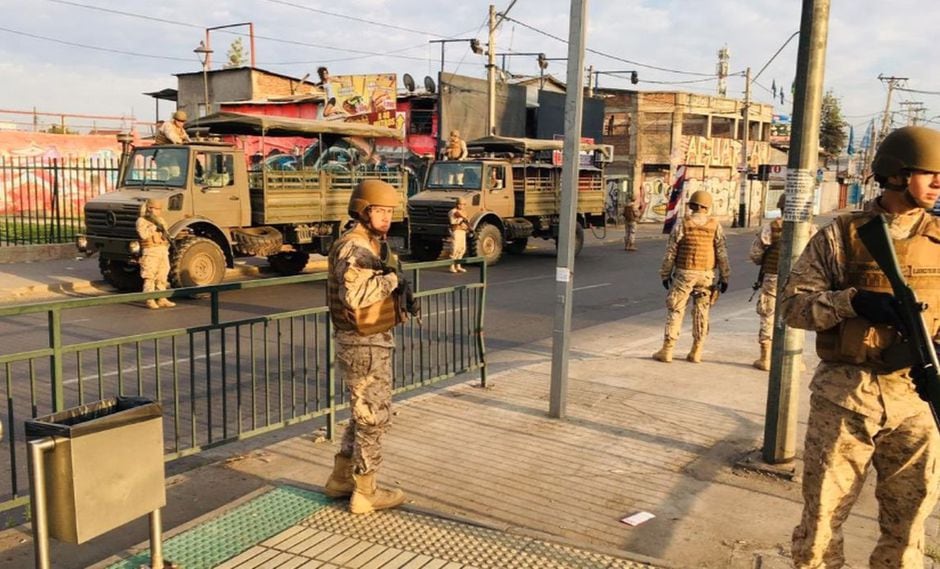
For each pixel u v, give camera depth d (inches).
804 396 255.9
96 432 108.3
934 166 100.4
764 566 141.4
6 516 166.9
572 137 217.2
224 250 519.2
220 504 170.7
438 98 1034.1
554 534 153.9
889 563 112.0
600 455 197.3
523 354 335.9
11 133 902.4
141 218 452.8
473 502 168.1
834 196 2385.6
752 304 503.5
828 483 109.3
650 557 140.3
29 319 413.7
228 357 323.3
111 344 156.2
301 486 170.9
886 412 104.6
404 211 668.1
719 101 1589.6
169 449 206.2
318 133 597.9
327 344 206.5
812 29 173.5
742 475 186.1
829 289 108.7
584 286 585.9
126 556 138.2
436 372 246.5
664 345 307.9
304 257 637.3
